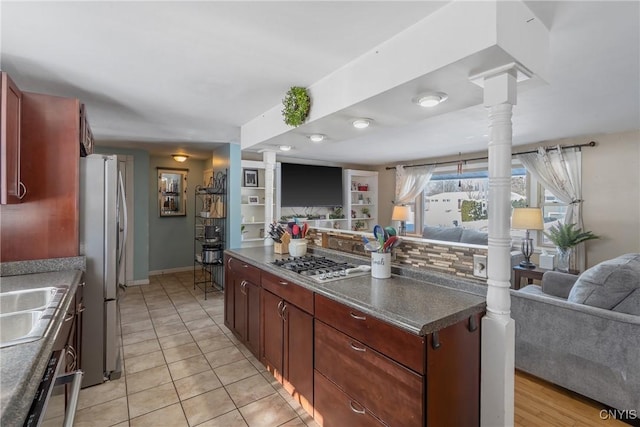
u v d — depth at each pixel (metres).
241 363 2.62
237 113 3.05
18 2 1.34
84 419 1.93
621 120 3.31
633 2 1.33
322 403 1.80
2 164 1.69
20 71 2.07
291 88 2.34
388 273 2.03
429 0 1.34
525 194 4.81
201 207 6.06
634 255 2.48
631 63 1.95
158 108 2.87
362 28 1.56
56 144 2.14
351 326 1.59
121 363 2.59
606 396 1.96
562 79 2.21
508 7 1.28
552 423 1.91
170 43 1.72
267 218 3.77
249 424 1.90
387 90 1.69
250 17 1.47
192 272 5.88
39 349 1.07
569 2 1.34
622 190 3.87
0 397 0.81
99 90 2.42
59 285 1.79
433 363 1.28
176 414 1.98
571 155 4.22
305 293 1.95
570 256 4.07
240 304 2.89
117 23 1.52
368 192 7.35
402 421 1.32
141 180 5.04
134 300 4.26
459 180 5.78
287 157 6.14
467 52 1.30
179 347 2.90
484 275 1.69
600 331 1.97
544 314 2.21
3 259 2.02
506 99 1.42
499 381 1.46
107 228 2.34
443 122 3.36
